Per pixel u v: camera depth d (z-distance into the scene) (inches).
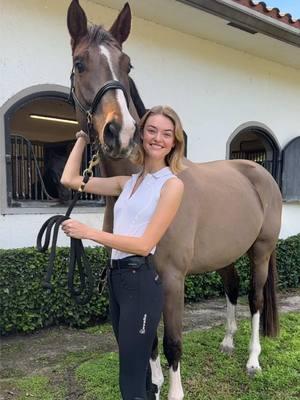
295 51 199.3
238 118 201.9
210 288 178.9
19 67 132.6
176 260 75.9
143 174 63.4
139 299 57.1
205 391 92.3
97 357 112.3
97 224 156.8
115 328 62.5
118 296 59.1
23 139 146.2
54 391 92.3
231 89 197.5
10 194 133.6
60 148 254.1
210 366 106.0
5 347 120.2
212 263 91.3
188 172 85.3
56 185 172.6
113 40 73.0
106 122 63.4
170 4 146.9
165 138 60.1
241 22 159.6
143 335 57.1
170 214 57.3
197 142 185.5
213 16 157.0
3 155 130.7
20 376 101.0
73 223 57.2
